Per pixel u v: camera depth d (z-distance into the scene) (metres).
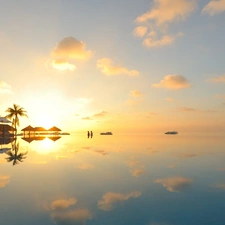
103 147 20.78
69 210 4.71
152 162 11.07
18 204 5.06
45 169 9.30
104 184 6.80
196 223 4.06
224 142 27.28
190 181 7.14
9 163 10.99
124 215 4.45
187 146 21.16
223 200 5.27
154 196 5.61
